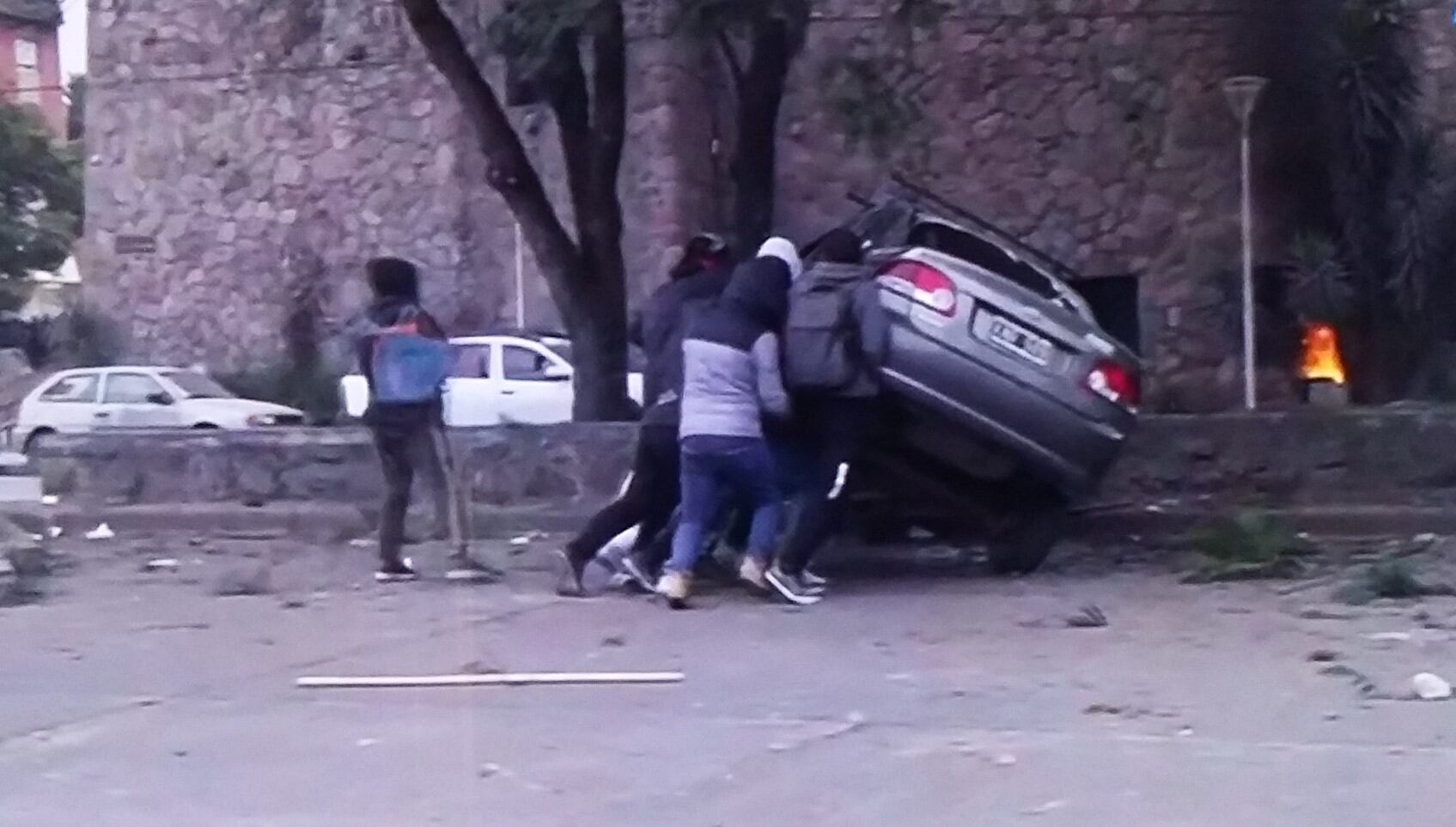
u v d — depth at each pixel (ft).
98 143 96.17
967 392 35.73
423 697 25.95
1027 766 21.13
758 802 19.83
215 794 20.65
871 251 38.27
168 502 54.49
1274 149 76.43
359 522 50.26
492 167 53.42
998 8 80.64
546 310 87.35
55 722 24.64
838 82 60.34
